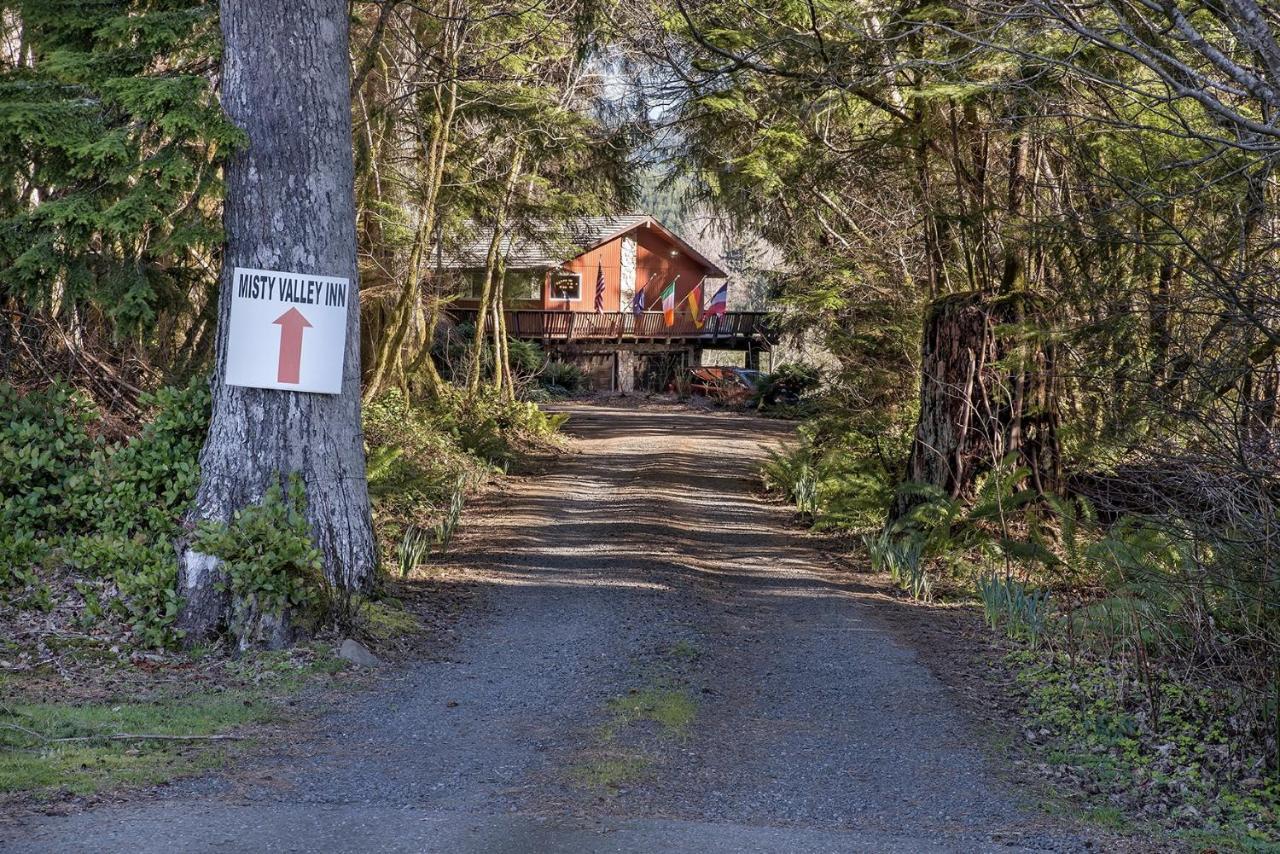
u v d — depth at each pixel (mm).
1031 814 5754
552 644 9273
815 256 19219
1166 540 8461
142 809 5188
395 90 18469
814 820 5559
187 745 6348
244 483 9211
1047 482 13055
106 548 9453
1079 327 11086
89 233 8906
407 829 5086
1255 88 6543
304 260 9289
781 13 12773
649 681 8172
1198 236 9945
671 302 49938
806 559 13672
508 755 6445
